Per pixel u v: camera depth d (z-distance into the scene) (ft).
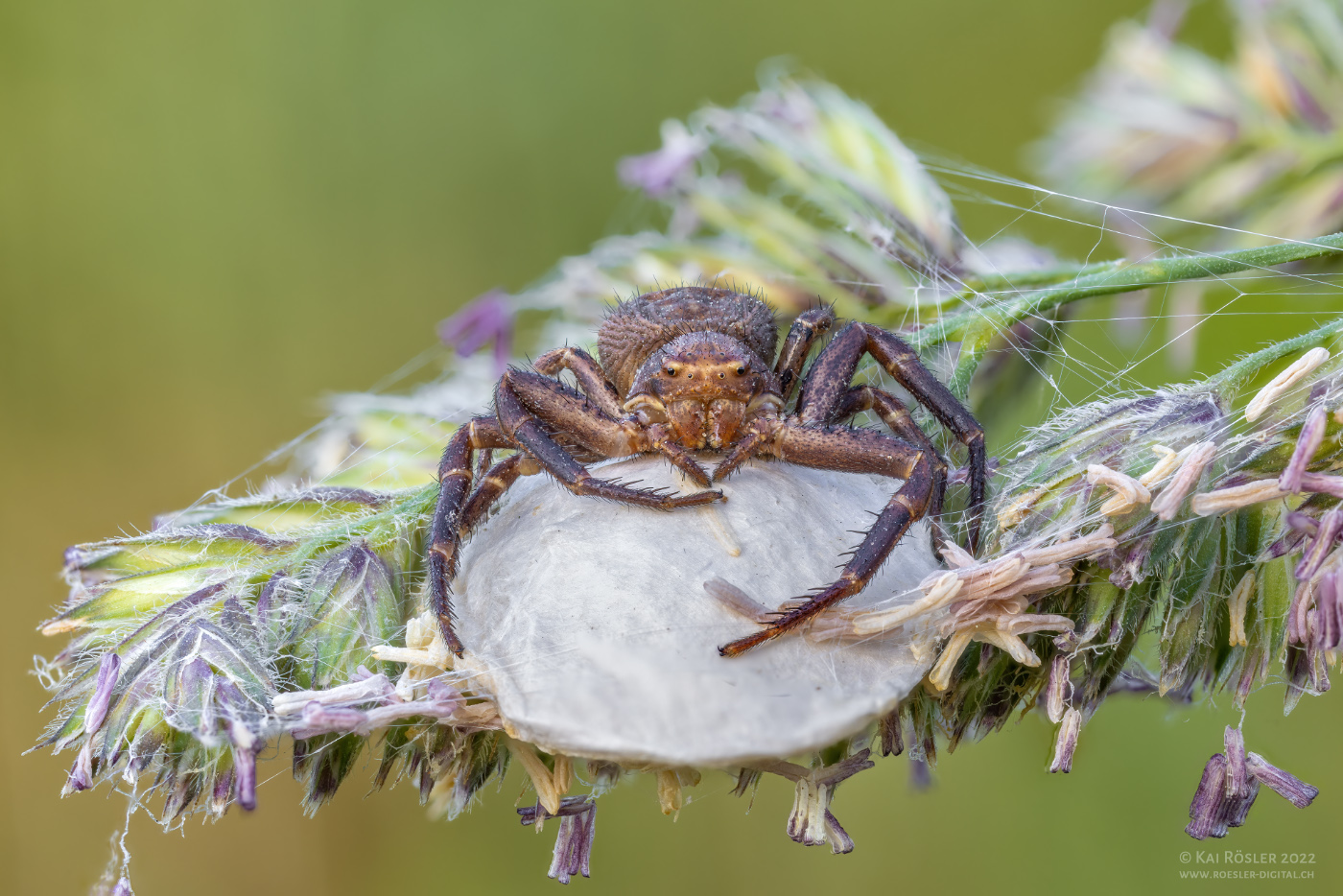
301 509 0.31
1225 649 0.30
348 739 0.30
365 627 0.30
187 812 0.30
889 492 0.31
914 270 0.33
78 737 0.30
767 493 0.30
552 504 0.30
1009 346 0.33
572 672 0.29
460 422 0.33
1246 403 0.30
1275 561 0.30
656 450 0.31
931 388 0.31
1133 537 0.30
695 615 0.29
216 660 0.30
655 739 0.29
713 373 0.31
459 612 0.30
